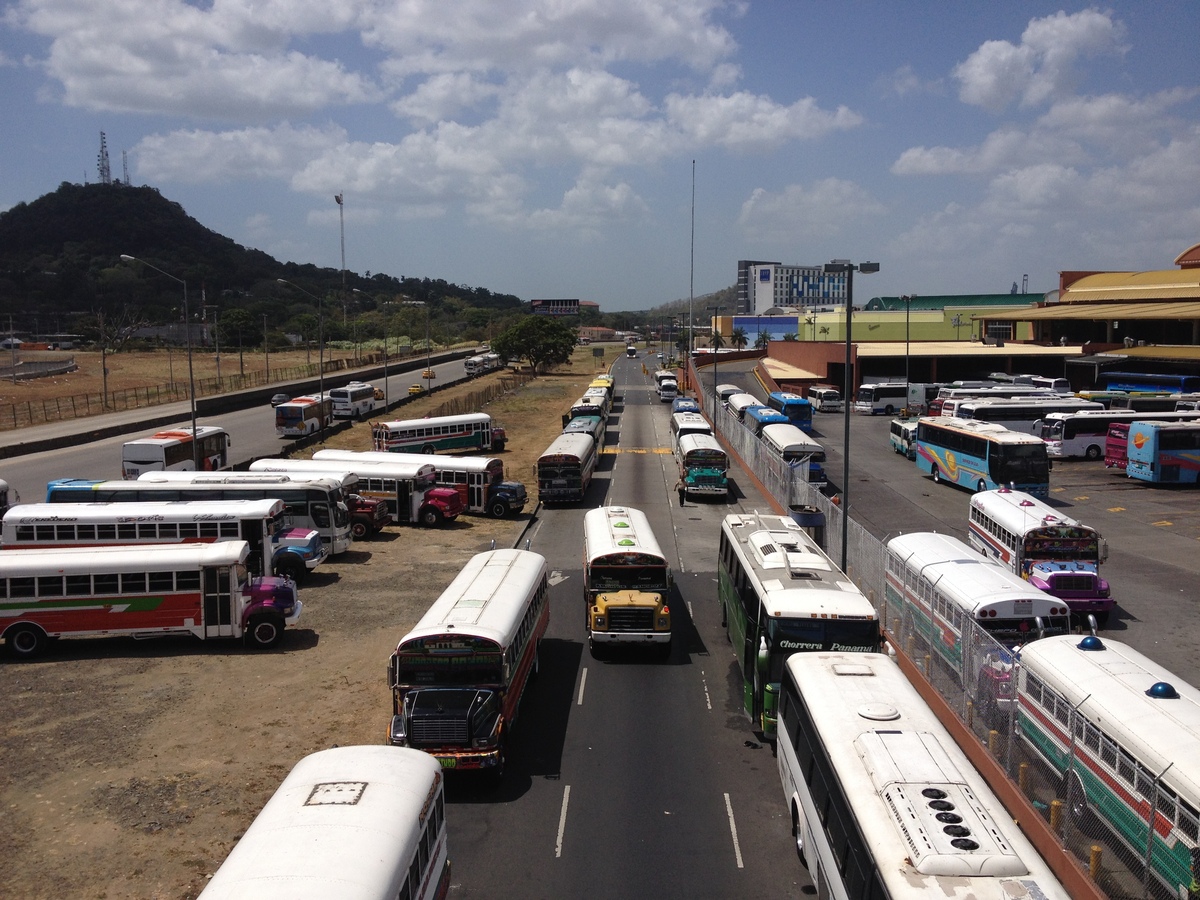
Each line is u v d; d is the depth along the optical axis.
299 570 37.56
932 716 15.98
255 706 24.92
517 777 21.03
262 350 196.62
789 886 16.75
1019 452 50.41
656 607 27.92
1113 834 16.11
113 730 23.34
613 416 102.06
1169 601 33.47
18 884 16.59
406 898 12.16
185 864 17.28
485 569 26.59
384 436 68.62
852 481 60.06
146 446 53.41
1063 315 102.88
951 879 11.51
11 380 114.50
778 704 20.50
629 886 16.72
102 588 28.73
